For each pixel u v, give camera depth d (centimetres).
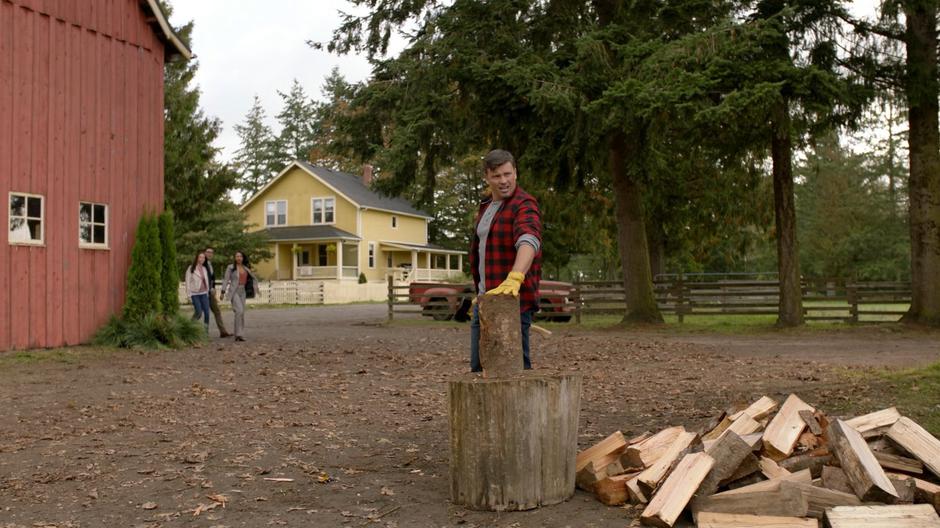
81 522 415
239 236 3881
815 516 367
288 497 454
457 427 425
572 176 1941
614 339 1590
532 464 417
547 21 1878
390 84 1917
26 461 559
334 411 755
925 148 1803
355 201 4534
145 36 1571
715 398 778
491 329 434
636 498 415
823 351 1313
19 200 1313
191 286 1603
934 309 1781
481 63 1708
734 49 1512
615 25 1717
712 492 394
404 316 2559
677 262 3609
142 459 557
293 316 2598
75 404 805
